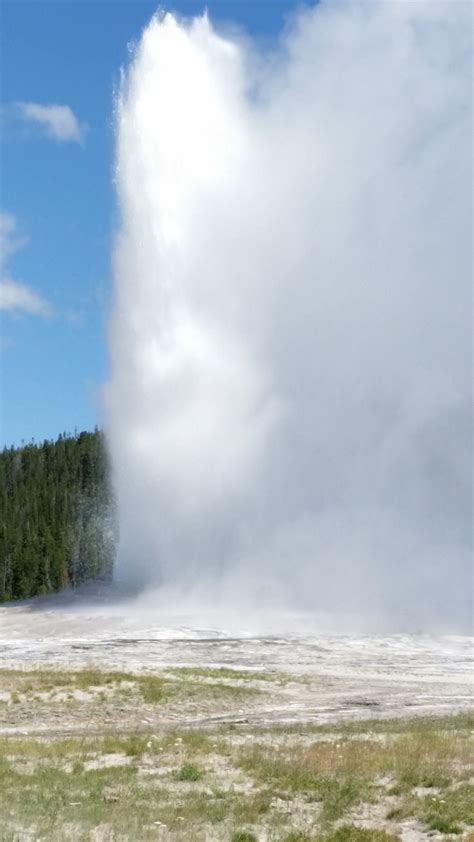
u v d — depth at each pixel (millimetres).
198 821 16109
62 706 29875
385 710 30781
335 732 25453
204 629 48094
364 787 18266
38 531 107250
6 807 16391
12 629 49375
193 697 31703
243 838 15031
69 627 49000
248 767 19953
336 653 42688
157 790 18094
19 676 33469
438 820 16188
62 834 14898
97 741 23641
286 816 16641
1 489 123750
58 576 98250
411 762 19844
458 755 20828
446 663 41094
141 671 35375
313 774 19203
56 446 134000
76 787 18109
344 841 15117
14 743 23453
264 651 42469
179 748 22297
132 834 14992
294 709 30891
